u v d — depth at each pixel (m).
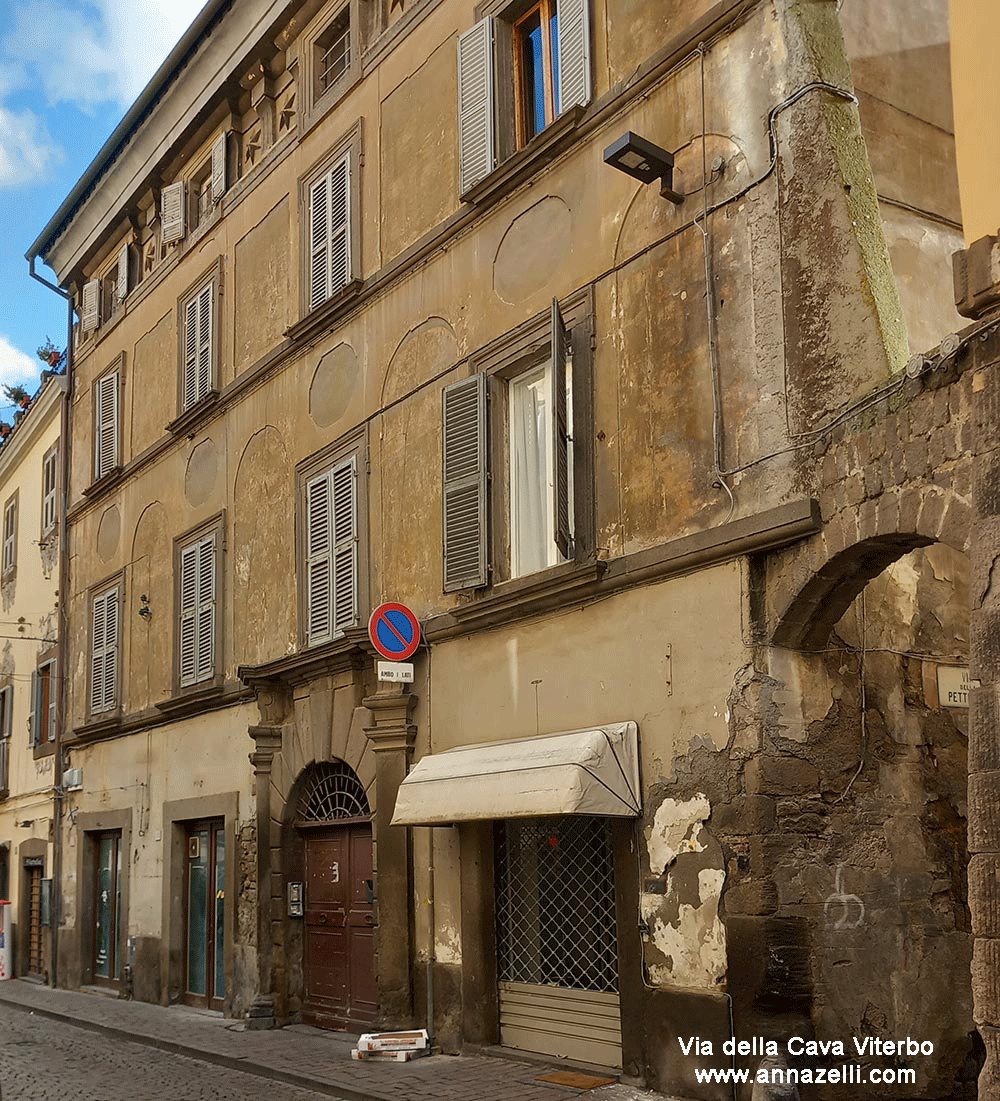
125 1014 15.26
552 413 10.34
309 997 13.19
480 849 10.54
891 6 9.76
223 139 16.64
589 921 9.55
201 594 16.12
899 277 9.25
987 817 5.68
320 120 14.38
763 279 8.52
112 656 18.94
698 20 9.25
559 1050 9.68
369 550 12.67
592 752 8.72
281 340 14.88
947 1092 8.15
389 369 12.66
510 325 10.92
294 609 13.87
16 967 22.34
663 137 9.49
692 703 8.54
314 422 13.95
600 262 9.98
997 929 5.57
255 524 15.02
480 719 10.72
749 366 8.54
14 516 25.42
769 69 8.66
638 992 8.68
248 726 14.62
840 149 8.22
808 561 7.84
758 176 8.64
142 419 18.84
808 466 7.96
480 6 11.77
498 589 10.42
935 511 6.80
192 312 17.28
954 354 6.60
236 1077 10.60
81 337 21.78
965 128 6.32
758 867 7.85
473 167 11.49
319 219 14.14
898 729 8.58
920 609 8.88
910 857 8.41
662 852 8.61
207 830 15.80
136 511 18.69
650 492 9.21
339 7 14.20
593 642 9.54
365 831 12.48
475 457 11.02
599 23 10.34
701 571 8.61
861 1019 7.93
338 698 12.77
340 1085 9.46
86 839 19.47
